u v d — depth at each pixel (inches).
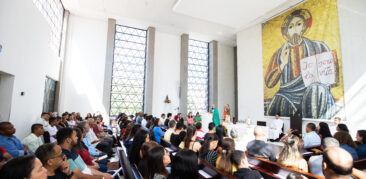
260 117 404.5
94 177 90.5
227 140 94.1
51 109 346.0
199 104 542.0
